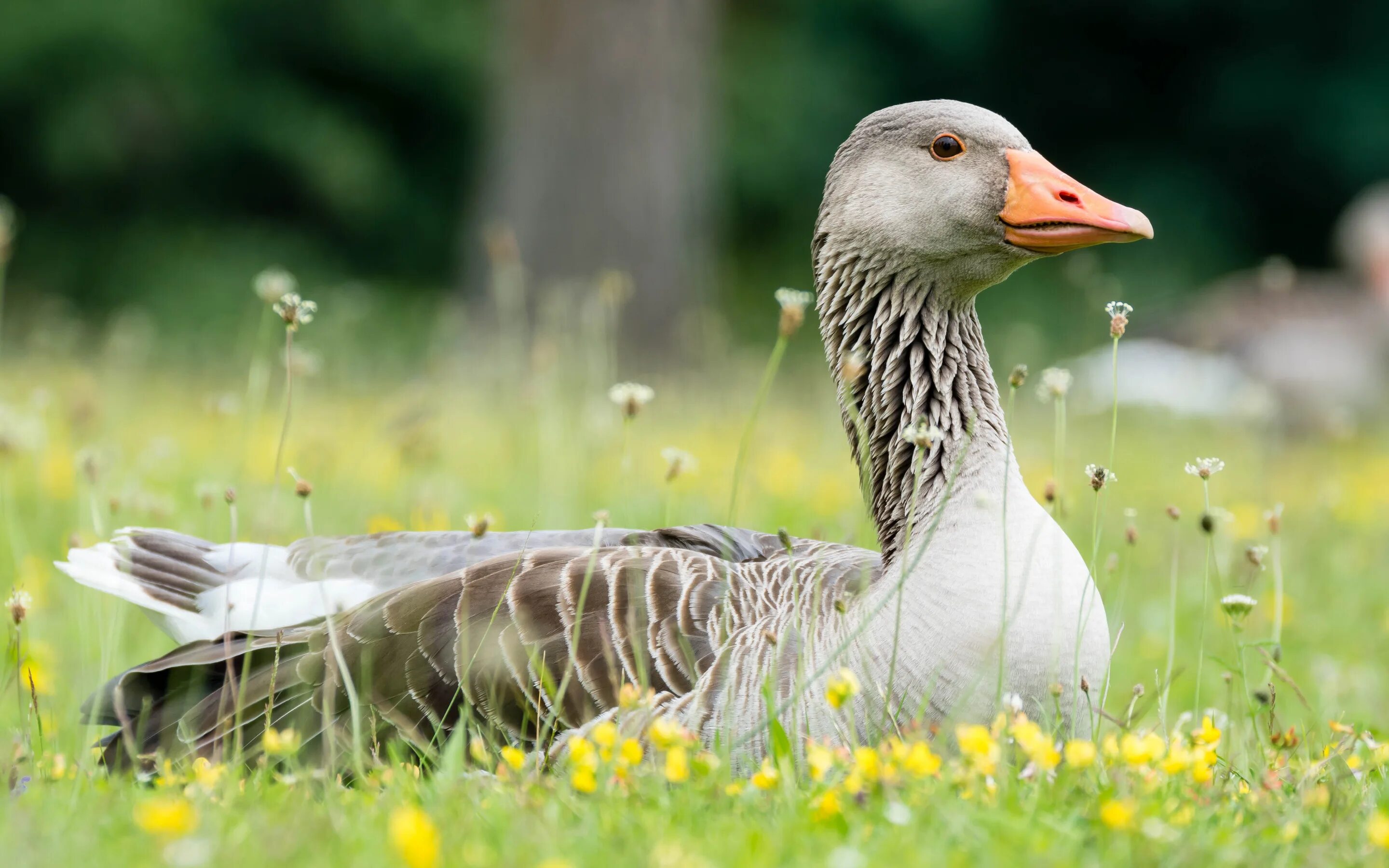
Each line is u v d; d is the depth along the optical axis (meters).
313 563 9.02
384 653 7.46
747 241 44.62
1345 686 10.30
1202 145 46.62
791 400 21.14
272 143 38.94
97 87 37.22
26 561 11.47
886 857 5.39
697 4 30.97
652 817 5.86
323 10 39.09
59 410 16.44
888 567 7.58
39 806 6.19
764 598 7.41
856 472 15.52
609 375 20.64
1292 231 46.81
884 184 8.19
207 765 6.71
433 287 42.22
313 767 7.30
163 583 8.95
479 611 7.42
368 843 5.57
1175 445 19.47
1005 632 6.81
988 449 7.84
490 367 21.97
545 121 30.08
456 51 40.19
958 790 6.13
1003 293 39.06
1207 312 26.11
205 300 37.50
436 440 14.26
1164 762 6.56
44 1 36.16
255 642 7.76
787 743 6.56
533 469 15.15
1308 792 6.39
